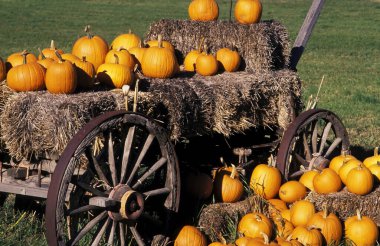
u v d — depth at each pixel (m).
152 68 7.95
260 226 7.14
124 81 7.34
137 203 6.55
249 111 8.33
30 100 6.53
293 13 41.69
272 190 8.11
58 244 6.09
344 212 7.79
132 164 6.80
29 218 7.86
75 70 6.94
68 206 6.86
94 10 41.91
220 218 7.39
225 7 43.28
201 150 8.95
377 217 7.87
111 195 6.48
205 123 7.72
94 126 6.20
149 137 6.73
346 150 9.15
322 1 10.16
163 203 7.14
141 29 33.25
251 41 8.91
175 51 9.45
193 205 7.86
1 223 7.77
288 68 9.44
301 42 10.16
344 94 18.30
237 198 7.86
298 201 7.77
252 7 9.28
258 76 8.52
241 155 8.48
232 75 8.59
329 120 8.96
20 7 42.16
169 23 9.46
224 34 9.12
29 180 7.10
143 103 7.00
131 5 45.09
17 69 6.97
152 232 7.15
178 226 7.55
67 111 6.36
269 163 8.42
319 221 7.36
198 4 9.58
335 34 34.41
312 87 19.38
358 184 7.82
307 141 8.98
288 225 7.47
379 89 19.38
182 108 7.32
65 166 6.04
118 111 6.43
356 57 27.12
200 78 8.25
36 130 6.42
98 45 8.05
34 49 25.67
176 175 6.97
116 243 6.97
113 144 6.84
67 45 27.17
